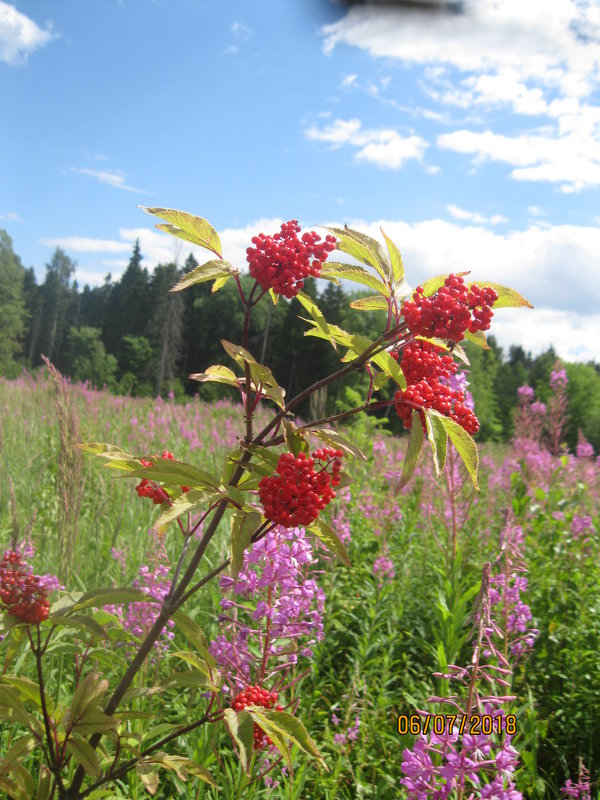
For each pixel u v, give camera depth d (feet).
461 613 12.73
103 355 223.30
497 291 6.28
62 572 12.61
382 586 15.28
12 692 6.04
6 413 28.86
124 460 6.52
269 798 9.59
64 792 6.28
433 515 20.26
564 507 22.89
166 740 6.73
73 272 361.10
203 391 145.89
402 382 6.02
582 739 12.25
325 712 11.86
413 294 6.21
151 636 6.50
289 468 5.68
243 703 6.88
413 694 12.45
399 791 9.71
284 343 215.92
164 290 266.16
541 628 15.08
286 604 8.86
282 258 6.22
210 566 16.20
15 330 265.95
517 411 29.91
